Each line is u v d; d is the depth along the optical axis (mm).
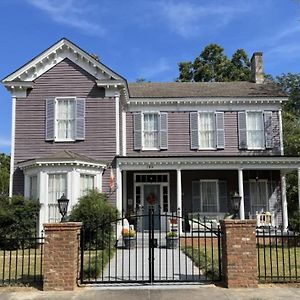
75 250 9734
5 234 17969
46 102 21578
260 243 20141
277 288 9414
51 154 21141
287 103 45406
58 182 19297
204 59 47062
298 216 20953
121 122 23234
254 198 24359
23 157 21172
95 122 21406
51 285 9391
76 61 21859
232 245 9641
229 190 24359
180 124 25062
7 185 43781
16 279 10250
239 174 21125
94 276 10633
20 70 21562
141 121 24938
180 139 24906
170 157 20844
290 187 31750
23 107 21578
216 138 24766
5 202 18562
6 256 15453
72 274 9461
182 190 24359
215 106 25188
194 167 21094
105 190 20688
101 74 21672
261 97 24844
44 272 9461
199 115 25125
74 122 21406
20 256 15414
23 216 18312
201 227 20766
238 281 9500
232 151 24703
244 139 24734
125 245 17594
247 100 24906
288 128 35312
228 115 25141
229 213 23297
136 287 9609
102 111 21469
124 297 8703
